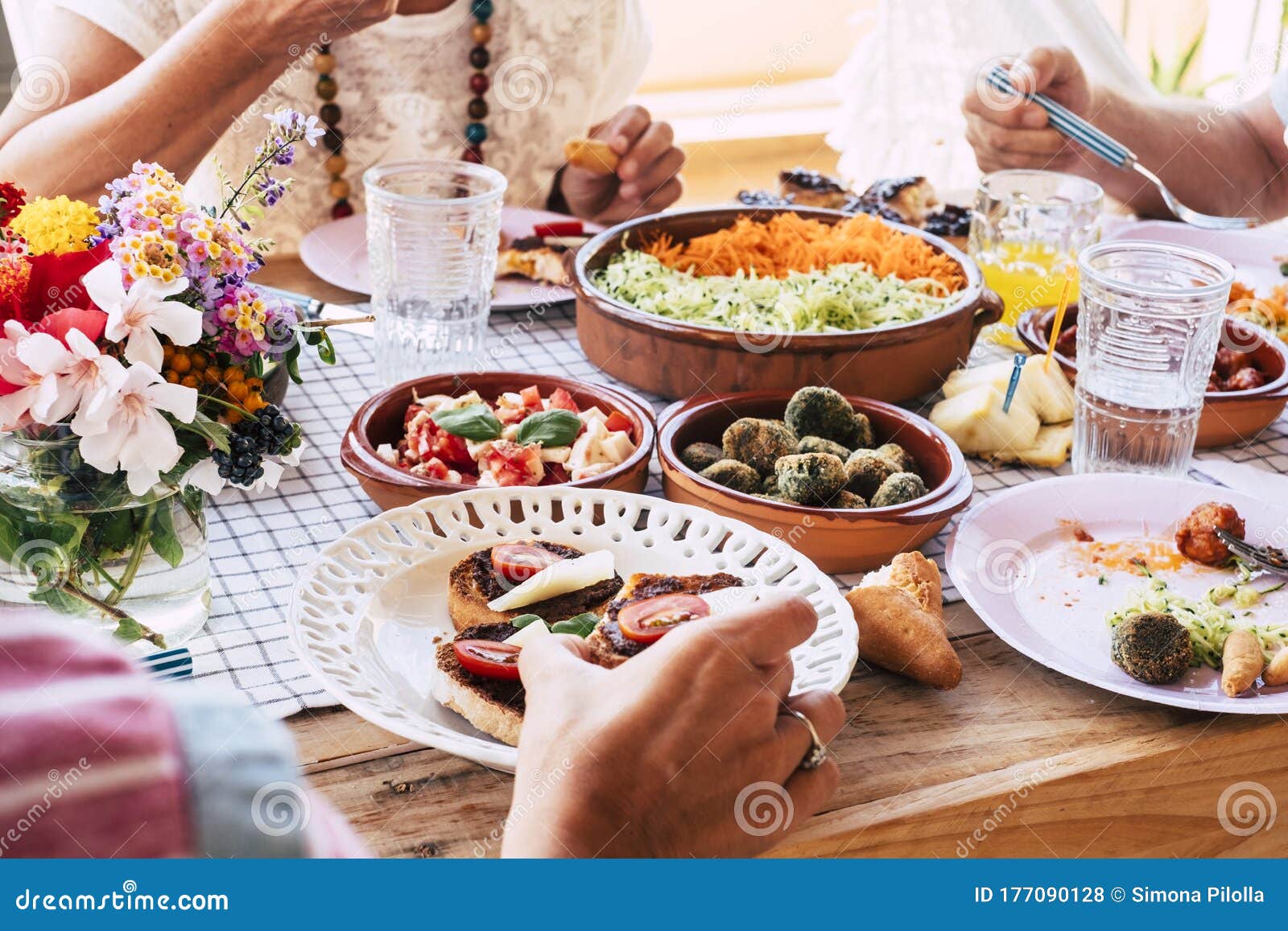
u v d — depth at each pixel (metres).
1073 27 2.49
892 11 2.58
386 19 1.95
